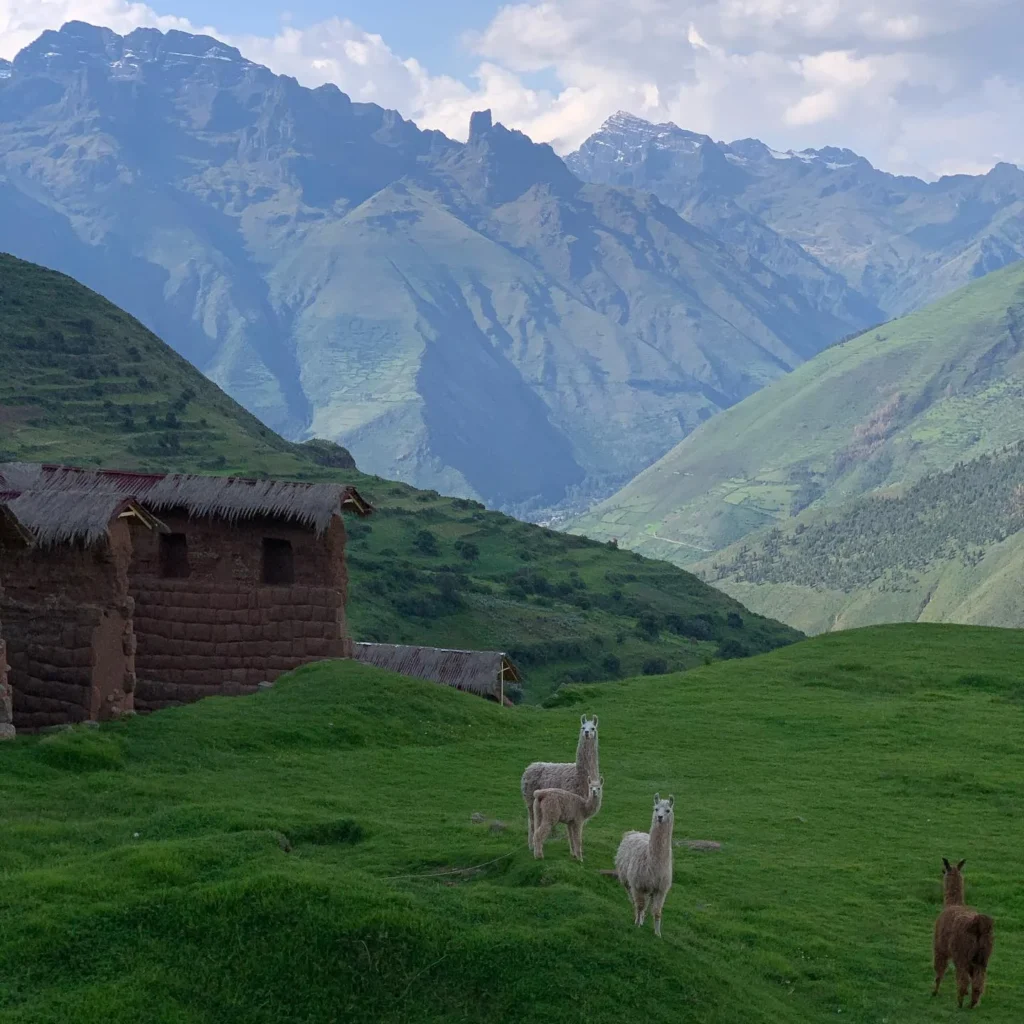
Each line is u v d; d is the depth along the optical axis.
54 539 36.44
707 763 40.78
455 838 26.03
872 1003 21.75
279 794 30.69
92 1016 17.41
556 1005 18.70
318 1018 18.39
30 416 189.62
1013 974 23.78
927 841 32.44
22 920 19.16
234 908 19.72
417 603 151.25
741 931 23.98
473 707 43.72
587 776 24.75
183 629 45.06
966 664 59.22
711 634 190.00
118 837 24.67
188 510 45.00
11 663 36.69
